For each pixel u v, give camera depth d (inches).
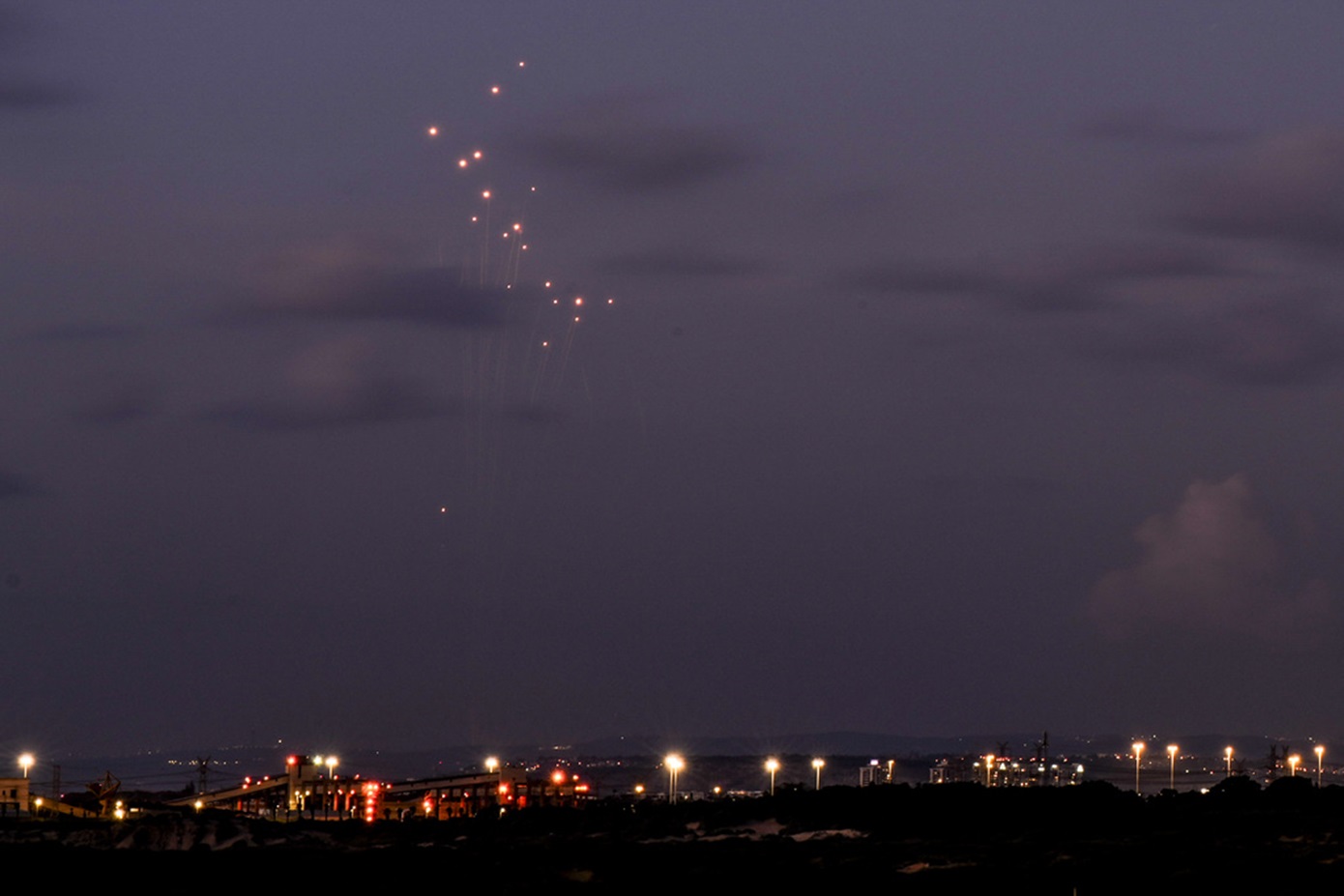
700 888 2370.8
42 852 2871.6
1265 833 2881.4
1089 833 3006.9
